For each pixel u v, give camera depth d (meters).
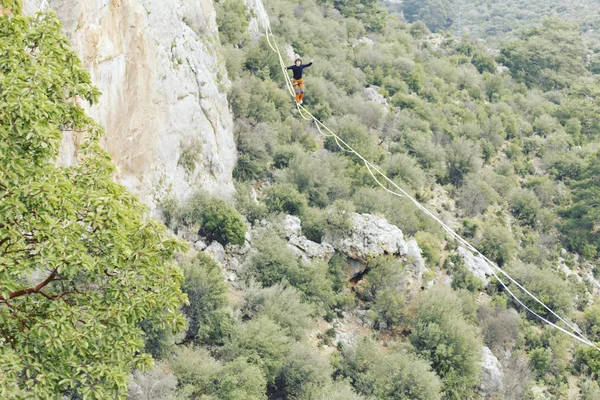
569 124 105.25
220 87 58.56
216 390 38.34
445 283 62.44
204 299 43.50
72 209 18.42
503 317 59.12
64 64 20.11
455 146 82.94
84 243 18.77
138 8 44.12
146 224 19.83
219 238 50.84
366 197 63.91
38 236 17.41
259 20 80.06
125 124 43.22
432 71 104.94
